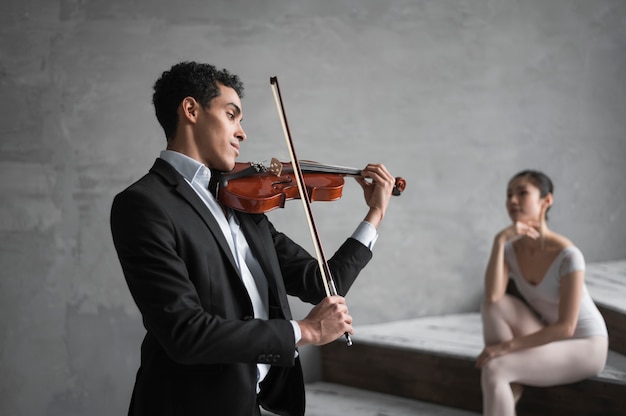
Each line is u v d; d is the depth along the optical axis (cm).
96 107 379
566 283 338
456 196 476
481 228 484
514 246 363
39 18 366
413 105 460
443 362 390
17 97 364
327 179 262
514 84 487
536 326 354
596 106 508
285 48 423
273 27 420
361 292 455
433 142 467
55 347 377
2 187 364
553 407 355
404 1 455
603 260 513
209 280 183
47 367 376
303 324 179
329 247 441
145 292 173
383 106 452
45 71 369
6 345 367
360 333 434
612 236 514
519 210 355
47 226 373
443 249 475
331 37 436
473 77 475
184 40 397
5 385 368
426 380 397
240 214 202
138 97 388
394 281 463
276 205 206
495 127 484
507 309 357
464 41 472
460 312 484
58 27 370
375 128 450
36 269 371
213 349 170
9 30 361
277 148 423
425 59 462
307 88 430
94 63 378
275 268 202
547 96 496
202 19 401
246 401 186
